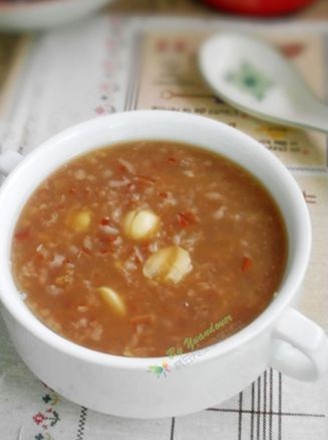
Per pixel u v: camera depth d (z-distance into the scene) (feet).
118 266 1.13
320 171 1.40
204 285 1.11
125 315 1.09
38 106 1.54
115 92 1.56
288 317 1.03
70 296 1.11
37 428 1.13
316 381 1.10
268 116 1.46
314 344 1.01
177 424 1.12
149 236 1.16
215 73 1.55
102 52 1.66
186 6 1.76
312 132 1.46
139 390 1.03
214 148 1.26
